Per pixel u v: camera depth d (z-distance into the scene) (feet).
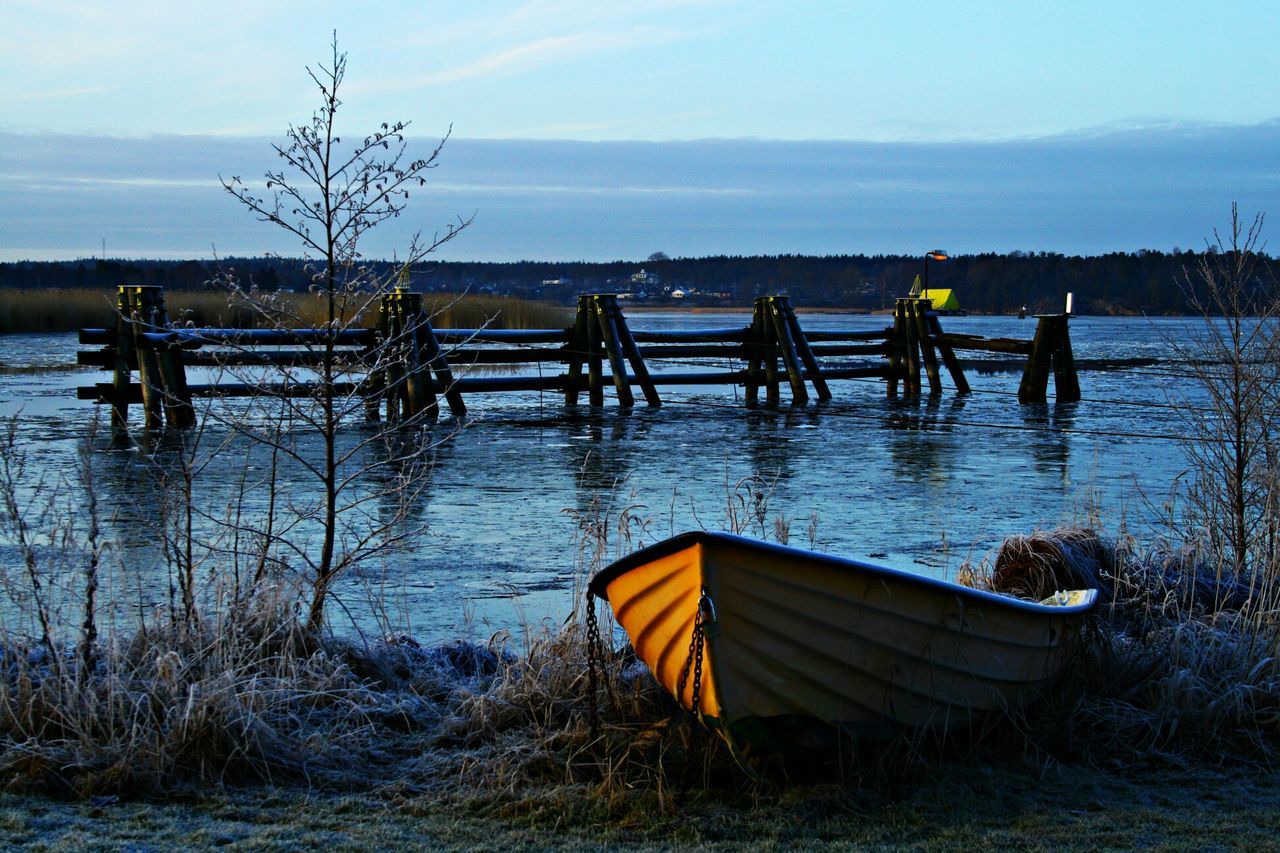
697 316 364.99
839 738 15.94
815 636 15.25
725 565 14.70
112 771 15.16
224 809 14.69
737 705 15.21
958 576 25.26
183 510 35.42
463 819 14.67
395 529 34.14
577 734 17.04
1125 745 17.33
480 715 17.74
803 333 77.30
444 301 120.88
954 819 14.73
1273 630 20.39
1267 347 25.93
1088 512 32.91
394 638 21.62
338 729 17.39
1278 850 13.83
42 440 52.06
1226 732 17.83
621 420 65.36
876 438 58.08
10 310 137.39
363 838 13.93
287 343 50.75
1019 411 71.82
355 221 20.85
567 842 13.93
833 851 13.74
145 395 56.49
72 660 18.35
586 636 19.40
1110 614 21.94
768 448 54.08
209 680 17.16
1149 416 69.05
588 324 71.61
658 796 15.08
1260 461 26.12
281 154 20.13
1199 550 25.13
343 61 20.15
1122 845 13.98
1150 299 337.31
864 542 33.42
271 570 21.88
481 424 62.49
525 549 32.24
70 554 26.40
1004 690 17.26
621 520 24.27
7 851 13.10
